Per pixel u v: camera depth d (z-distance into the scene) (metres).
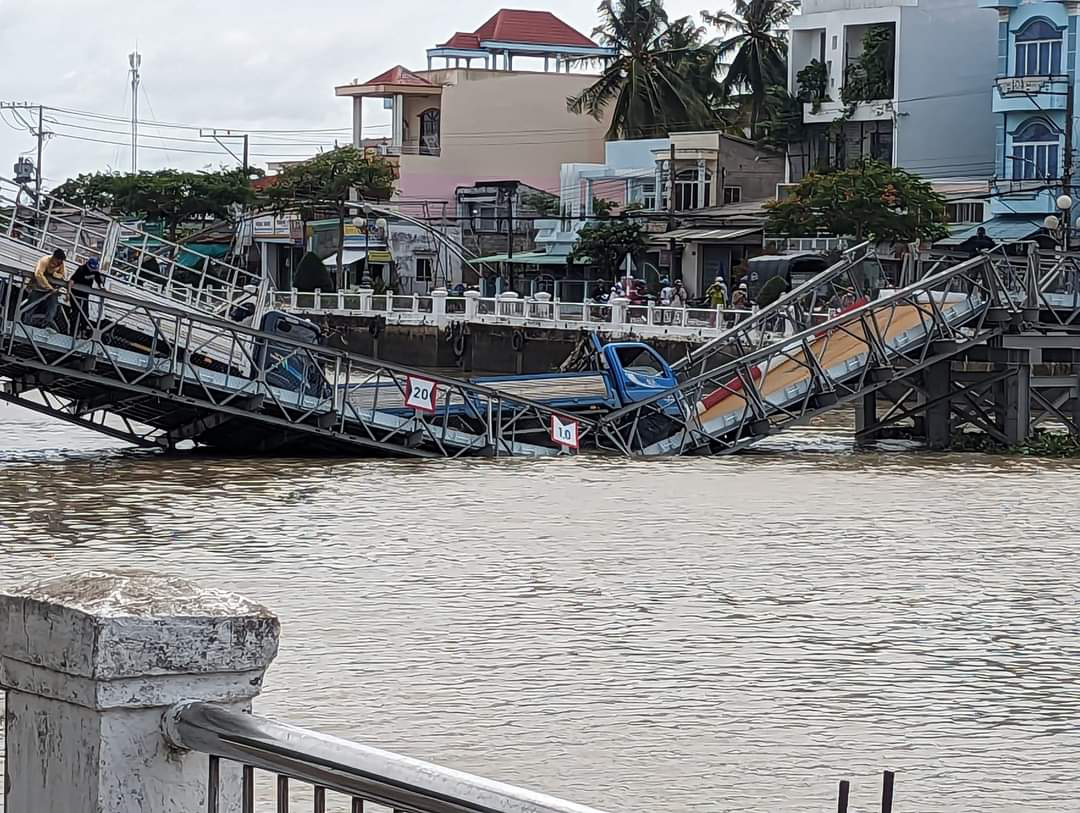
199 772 4.94
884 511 28.98
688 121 94.62
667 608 20.05
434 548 24.53
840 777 13.41
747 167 85.88
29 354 33.44
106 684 4.74
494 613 19.67
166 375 33.66
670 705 15.49
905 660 17.39
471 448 36.91
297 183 99.31
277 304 77.00
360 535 25.75
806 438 43.53
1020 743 14.41
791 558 23.89
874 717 15.16
